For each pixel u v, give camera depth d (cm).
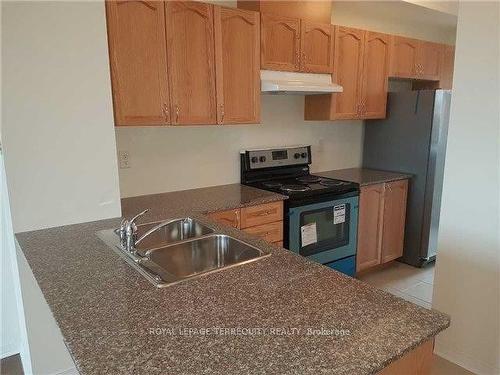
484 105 193
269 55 270
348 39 312
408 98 342
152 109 225
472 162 202
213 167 296
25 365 213
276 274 128
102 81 182
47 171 173
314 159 358
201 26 236
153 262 141
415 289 310
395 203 342
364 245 326
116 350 87
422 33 421
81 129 179
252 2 269
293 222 270
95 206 189
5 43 155
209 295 113
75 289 117
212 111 250
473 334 212
